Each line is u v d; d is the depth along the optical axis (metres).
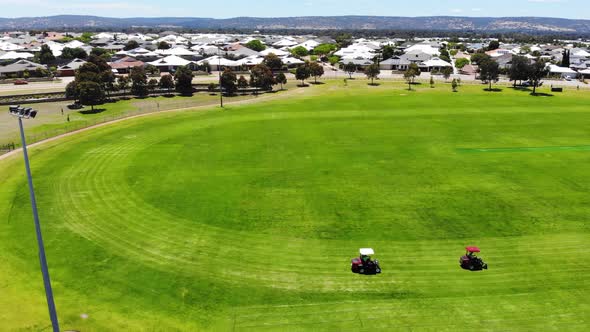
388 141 65.69
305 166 54.19
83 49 191.88
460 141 65.88
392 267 32.03
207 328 25.55
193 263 32.41
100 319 26.23
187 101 103.94
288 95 110.62
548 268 31.95
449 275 31.00
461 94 110.69
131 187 46.97
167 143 64.06
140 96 109.94
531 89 118.94
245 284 29.88
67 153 58.84
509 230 37.78
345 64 160.88
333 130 72.06
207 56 193.88
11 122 79.56
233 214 40.62
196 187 47.12
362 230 37.66
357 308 27.34
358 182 48.81
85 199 43.81
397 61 171.12
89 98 90.25
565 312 26.92
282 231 37.44
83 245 34.91
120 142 64.44
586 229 38.00
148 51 191.12
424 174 51.44
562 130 72.69
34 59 168.88
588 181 49.22
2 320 25.95
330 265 32.28
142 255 33.47
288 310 27.16
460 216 40.41
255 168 53.31
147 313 26.81
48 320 26.11
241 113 86.38
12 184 47.31
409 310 27.16
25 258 32.84
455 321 26.11
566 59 164.25
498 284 29.94
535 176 50.81
